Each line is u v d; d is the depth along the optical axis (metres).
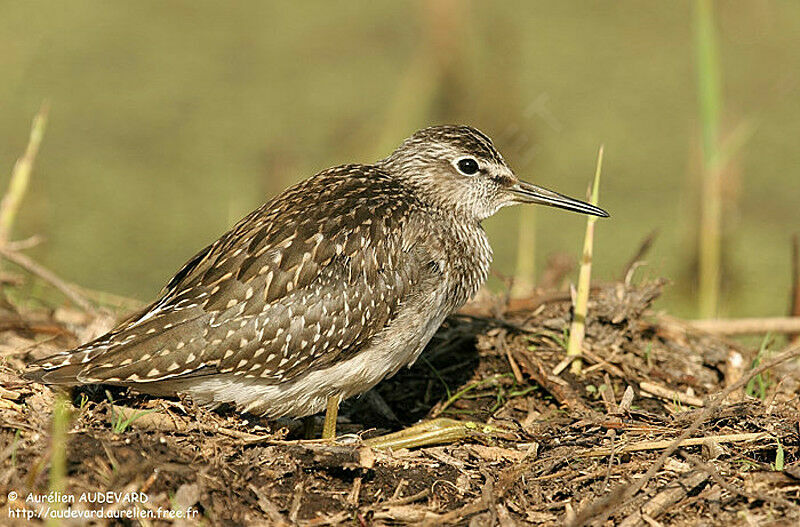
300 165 19.86
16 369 10.98
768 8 24.16
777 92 21.89
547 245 18.98
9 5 25.19
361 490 9.55
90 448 9.09
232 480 9.19
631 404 11.34
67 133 21.06
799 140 21.52
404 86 20.03
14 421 9.48
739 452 9.92
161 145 20.89
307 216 10.39
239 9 25.97
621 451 9.96
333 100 22.25
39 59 23.27
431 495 9.52
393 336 10.59
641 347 12.55
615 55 23.95
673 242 18.66
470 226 11.86
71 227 18.42
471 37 20.70
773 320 13.73
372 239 10.46
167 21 25.33
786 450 9.96
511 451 10.30
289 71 23.52
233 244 10.31
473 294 11.70
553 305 13.05
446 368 12.29
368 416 11.80
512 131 19.89
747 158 21.02
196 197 19.59
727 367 12.31
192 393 10.11
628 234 19.00
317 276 10.10
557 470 9.88
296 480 9.46
